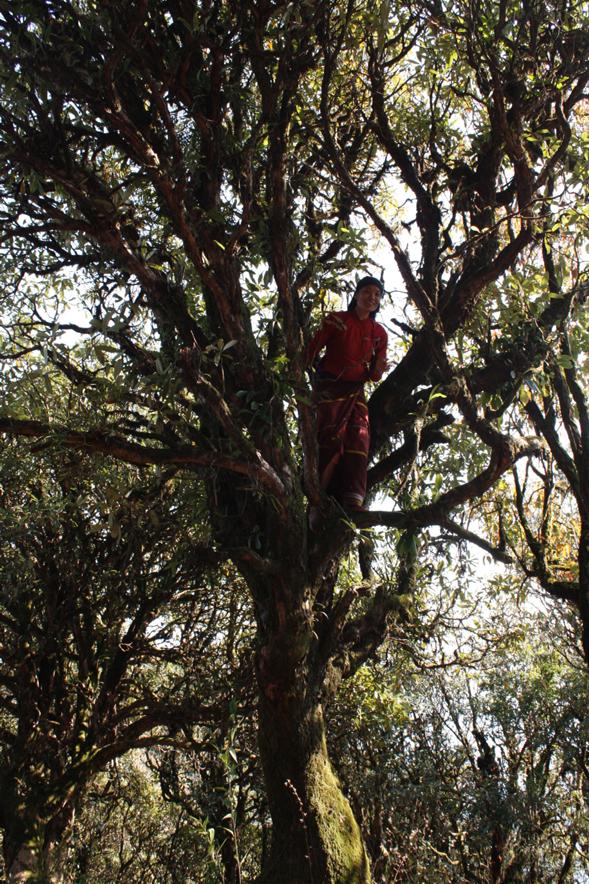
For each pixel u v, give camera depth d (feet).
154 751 40.68
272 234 17.93
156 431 18.01
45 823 30.60
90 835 40.32
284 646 18.16
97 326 16.69
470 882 27.91
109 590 33.09
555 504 28.12
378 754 31.09
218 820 28.45
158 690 35.94
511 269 21.94
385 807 28.09
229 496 20.52
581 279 21.71
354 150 25.26
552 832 30.58
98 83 17.42
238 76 19.39
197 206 18.72
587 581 23.00
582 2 21.39
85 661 33.45
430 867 23.49
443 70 24.29
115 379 17.42
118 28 16.40
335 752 30.35
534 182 21.20
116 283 19.65
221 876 18.04
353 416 20.15
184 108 19.80
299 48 18.67
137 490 21.21
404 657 30.83
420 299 19.80
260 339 21.20
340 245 21.97
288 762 18.20
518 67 22.34
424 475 22.36
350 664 21.40
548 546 26.86
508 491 27.14
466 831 28.78
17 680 33.17
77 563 32.89
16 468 27.63
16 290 22.74
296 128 20.68
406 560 22.21
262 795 31.60
